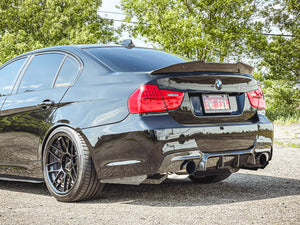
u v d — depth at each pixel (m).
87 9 29.00
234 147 3.70
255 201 3.59
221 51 25.48
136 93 3.45
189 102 3.53
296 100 28.98
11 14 29.94
